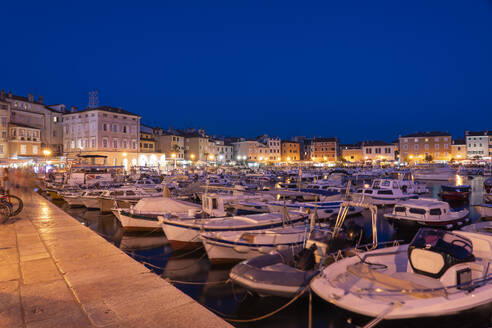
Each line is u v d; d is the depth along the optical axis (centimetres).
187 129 11075
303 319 811
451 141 11244
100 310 602
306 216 1456
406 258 854
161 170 6481
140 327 543
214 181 4425
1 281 750
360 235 1273
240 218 1393
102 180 3769
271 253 920
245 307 886
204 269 1191
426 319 565
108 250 1033
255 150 11450
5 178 2470
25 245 1091
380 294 605
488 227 1234
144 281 754
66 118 7419
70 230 1345
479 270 711
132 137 7550
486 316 601
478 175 6338
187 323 556
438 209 1681
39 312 595
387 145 11819
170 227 1391
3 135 5984
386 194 2628
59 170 5050
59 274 803
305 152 13238
